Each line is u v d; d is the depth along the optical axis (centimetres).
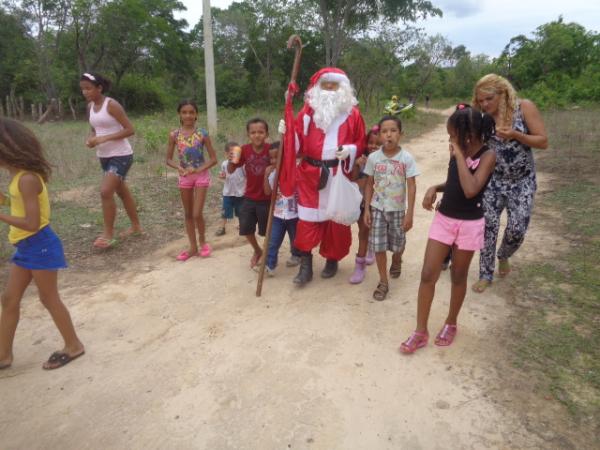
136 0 3338
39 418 297
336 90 448
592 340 345
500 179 416
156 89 3981
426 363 334
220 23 4012
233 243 594
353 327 384
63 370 344
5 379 336
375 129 462
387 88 3819
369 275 482
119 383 327
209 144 527
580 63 3559
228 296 448
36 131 1741
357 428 279
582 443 259
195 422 288
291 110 437
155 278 492
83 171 937
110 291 465
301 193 447
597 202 655
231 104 3875
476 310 399
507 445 262
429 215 680
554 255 492
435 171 1021
